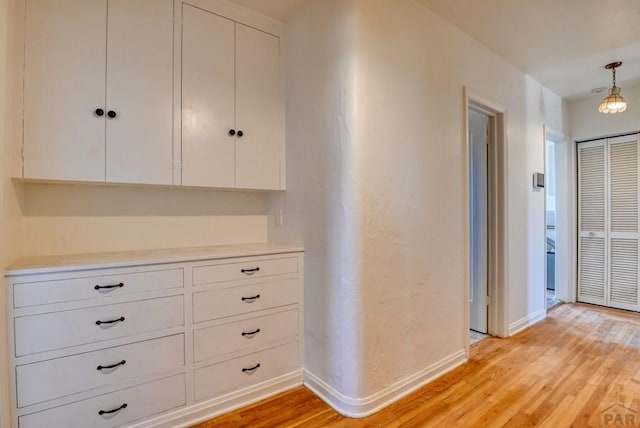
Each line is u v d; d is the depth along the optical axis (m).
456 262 2.31
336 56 1.78
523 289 3.04
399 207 1.91
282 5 2.02
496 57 2.70
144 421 1.54
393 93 1.88
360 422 1.68
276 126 2.18
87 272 1.41
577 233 3.95
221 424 1.66
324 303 1.88
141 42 1.72
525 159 3.06
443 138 2.21
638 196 3.48
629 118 3.47
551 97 3.52
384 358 1.83
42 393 1.32
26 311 1.28
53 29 1.50
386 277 1.84
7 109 1.31
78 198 1.79
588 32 2.37
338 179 1.77
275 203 2.33
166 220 2.06
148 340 1.55
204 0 1.91
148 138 1.73
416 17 2.03
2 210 1.24
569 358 2.40
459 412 1.75
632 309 3.54
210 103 1.93
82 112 1.57
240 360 1.82
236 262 1.80
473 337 2.81
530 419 1.69
